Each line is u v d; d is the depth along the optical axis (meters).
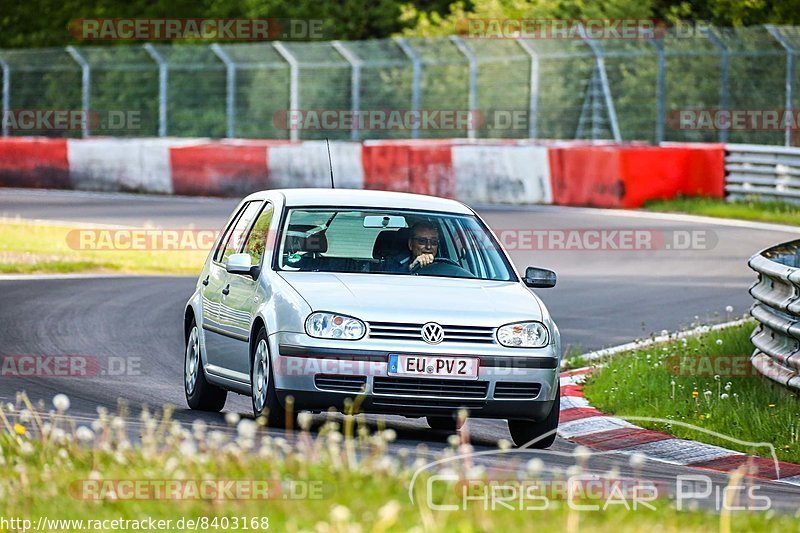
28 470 22.19
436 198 37.69
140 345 49.53
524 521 18.64
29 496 20.19
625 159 98.81
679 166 101.00
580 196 101.38
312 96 146.62
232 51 124.88
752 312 41.00
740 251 78.19
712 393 38.59
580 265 74.00
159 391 40.47
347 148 110.31
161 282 69.12
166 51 160.88
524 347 31.62
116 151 117.25
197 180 114.06
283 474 21.33
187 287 67.25
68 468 22.02
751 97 121.44
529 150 104.00
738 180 101.44
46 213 96.25
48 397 37.66
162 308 59.31
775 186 99.00
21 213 95.94
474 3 155.88
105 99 158.88
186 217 94.38
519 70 136.38
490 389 31.22
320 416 36.81
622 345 50.41
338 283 32.53
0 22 181.50
